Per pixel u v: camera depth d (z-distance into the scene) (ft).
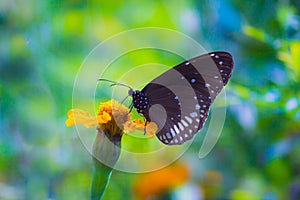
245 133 1.99
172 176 2.02
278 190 2.00
